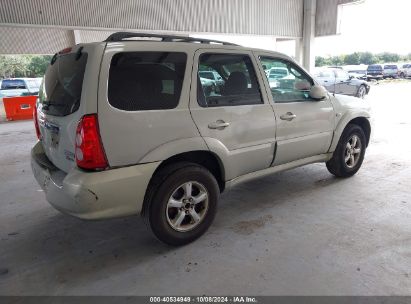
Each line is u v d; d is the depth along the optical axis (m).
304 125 3.57
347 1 14.53
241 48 3.12
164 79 2.56
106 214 2.37
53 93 2.69
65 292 2.26
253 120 3.07
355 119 4.34
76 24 11.62
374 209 3.41
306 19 16.22
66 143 2.46
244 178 3.21
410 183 4.14
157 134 2.49
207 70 2.82
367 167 4.83
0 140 7.62
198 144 2.69
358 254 2.60
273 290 2.22
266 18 15.29
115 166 2.35
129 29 12.45
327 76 15.97
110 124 2.29
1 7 10.43
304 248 2.71
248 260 2.57
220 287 2.27
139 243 2.89
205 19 13.80
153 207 2.59
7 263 2.62
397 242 2.77
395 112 10.05
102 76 2.27
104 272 2.48
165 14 12.95
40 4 10.96
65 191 2.32
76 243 2.91
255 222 3.20
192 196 2.79
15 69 37.69
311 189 4.02
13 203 3.81
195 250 2.74
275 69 3.40
